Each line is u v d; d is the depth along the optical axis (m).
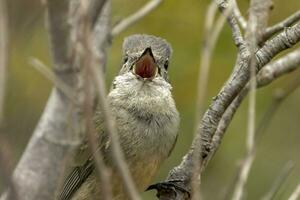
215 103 9.19
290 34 8.97
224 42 13.30
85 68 5.98
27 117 13.08
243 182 7.61
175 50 13.42
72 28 6.12
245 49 9.15
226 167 14.28
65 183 11.07
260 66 9.02
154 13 13.30
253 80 7.58
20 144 11.95
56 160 6.22
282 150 15.18
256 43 9.05
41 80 13.39
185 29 13.36
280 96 10.98
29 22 10.37
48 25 5.96
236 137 14.16
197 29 13.30
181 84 13.47
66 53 6.03
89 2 6.02
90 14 6.01
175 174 9.95
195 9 13.27
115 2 11.59
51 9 5.91
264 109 13.95
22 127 12.74
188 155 10.08
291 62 9.80
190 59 13.39
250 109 7.79
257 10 9.24
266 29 9.19
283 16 12.94
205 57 7.11
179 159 14.15
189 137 13.91
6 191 5.85
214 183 14.34
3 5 5.83
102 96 6.08
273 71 9.77
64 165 6.23
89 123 6.08
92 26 6.05
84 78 6.01
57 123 6.20
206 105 13.20
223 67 13.30
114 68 13.03
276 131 15.35
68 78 6.07
